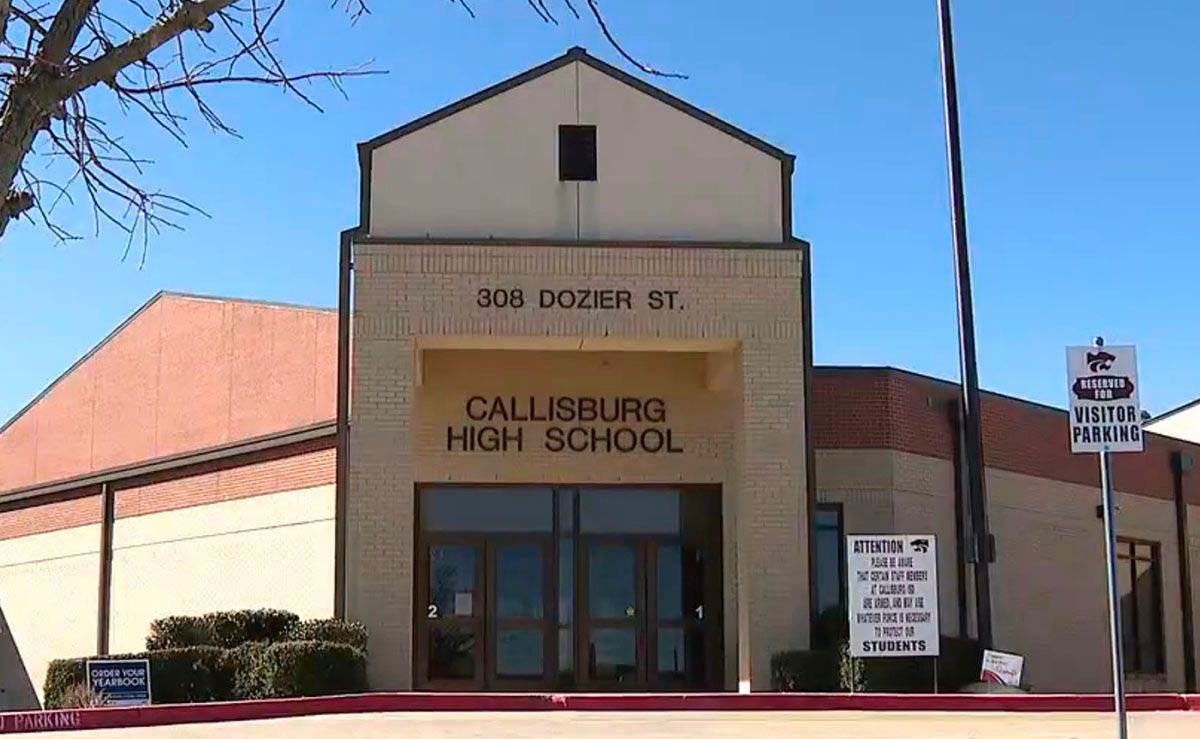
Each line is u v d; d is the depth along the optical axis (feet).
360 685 64.39
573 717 56.18
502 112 73.56
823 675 66.69
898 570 61.87
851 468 82.89
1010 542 89.81
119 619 99.66
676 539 81.61
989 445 89.76
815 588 70.44
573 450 81.25
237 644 70.74
